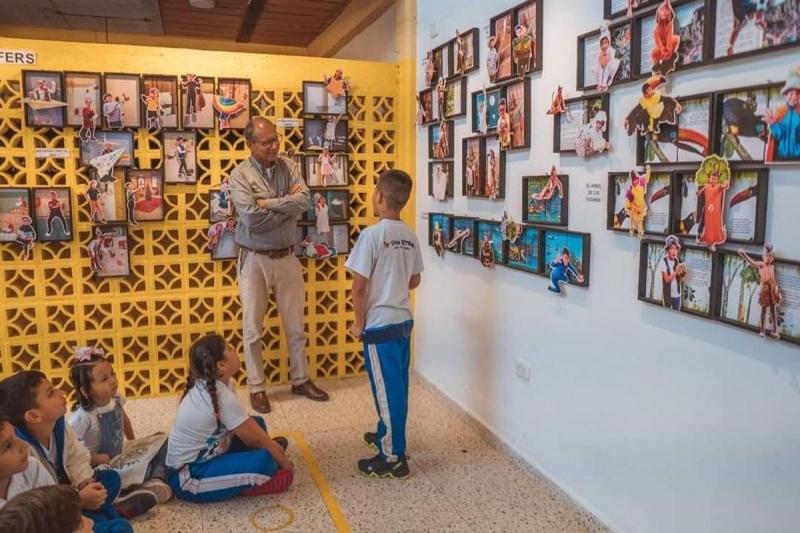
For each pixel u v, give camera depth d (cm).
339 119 375
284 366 388
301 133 373
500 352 294
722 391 174
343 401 363
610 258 216
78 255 345
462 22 312
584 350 232
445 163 333
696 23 174
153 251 357
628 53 200
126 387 364
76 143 336
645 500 205
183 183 353
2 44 320
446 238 339
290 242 350
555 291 243
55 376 349
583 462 237
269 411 346
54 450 208
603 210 218
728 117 165
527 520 238
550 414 256
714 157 168
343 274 395
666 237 188
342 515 241
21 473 180
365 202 393
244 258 343
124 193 344
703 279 176
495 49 275
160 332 365
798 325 151
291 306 357
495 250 289
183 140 348
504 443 290
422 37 363
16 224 328
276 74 364
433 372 373
